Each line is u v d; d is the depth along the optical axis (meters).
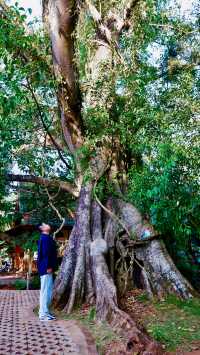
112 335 6.41
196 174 8.09
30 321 8.04
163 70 11.90
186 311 7.61
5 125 11.91
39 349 5.88
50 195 14.73
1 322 7.96
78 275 9.30
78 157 11.12
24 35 9.87
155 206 8.27
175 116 9.15
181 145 8.27
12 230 21.44
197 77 11.14
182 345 5.81
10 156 13.35
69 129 11.30
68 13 9.41
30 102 12.32
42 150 14.68
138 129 9.54
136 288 9.37
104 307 7.75
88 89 10.90
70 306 8.88
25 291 14.62
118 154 10.99
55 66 10.11
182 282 8.66
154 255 9.20
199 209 8.53
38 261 8.45
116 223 10.09
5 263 34.03
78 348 5.93
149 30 11.16
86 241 9.84
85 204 10.40
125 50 10.98
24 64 10.20
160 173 8.09
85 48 10.49
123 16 11.41
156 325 6.78
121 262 9.68
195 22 12.24
